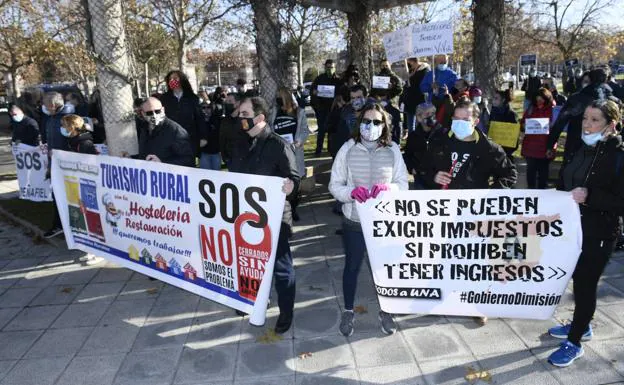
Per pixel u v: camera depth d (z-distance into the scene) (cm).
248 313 376
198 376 335
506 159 359
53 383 337
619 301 408
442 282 357
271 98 762
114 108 534
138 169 434
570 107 601
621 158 292
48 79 3450
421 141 524
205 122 649
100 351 374
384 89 652
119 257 488
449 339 366
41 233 659
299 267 516
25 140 820
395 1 959
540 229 334
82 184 502
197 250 404
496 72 788
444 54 732
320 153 1077
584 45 2056
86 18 519
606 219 307
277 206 346
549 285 342
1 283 517
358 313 413
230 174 362
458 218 343
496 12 770
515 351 346
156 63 2483
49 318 432
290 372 333
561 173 336
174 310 435
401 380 320
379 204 345
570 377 313
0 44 2231
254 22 757
